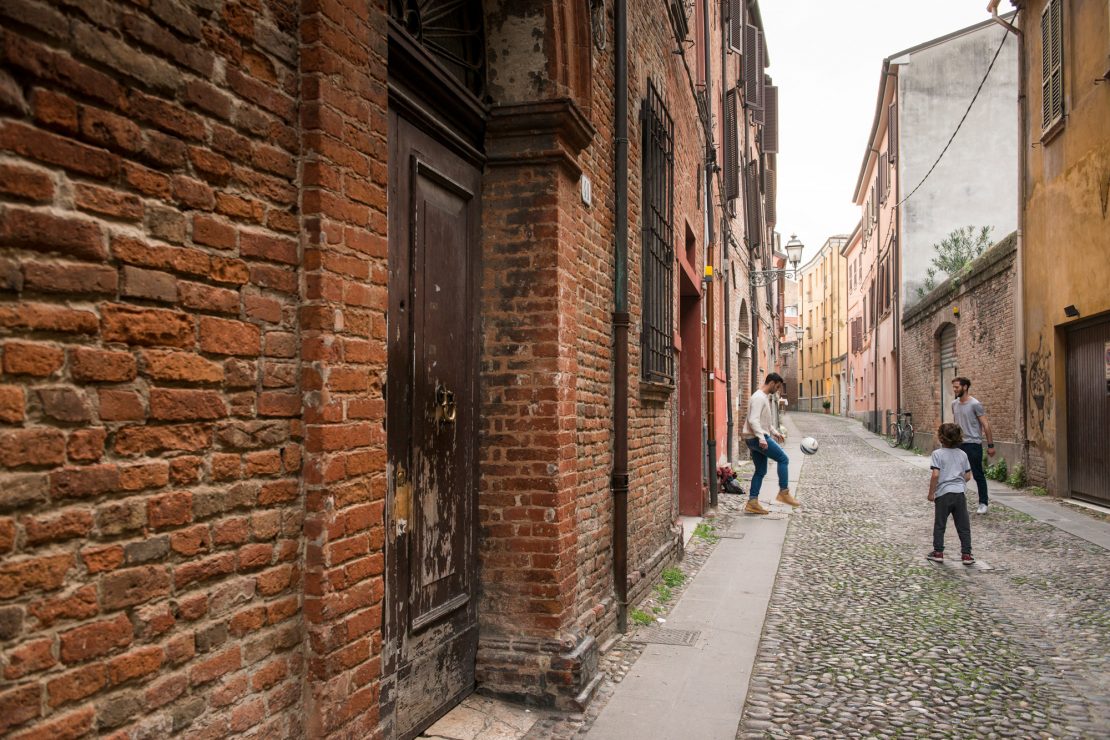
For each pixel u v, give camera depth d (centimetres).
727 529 977
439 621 379
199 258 198
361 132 254
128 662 177
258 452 217
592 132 453
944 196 2534
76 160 166
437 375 380
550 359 423
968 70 2522
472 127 416
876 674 467
